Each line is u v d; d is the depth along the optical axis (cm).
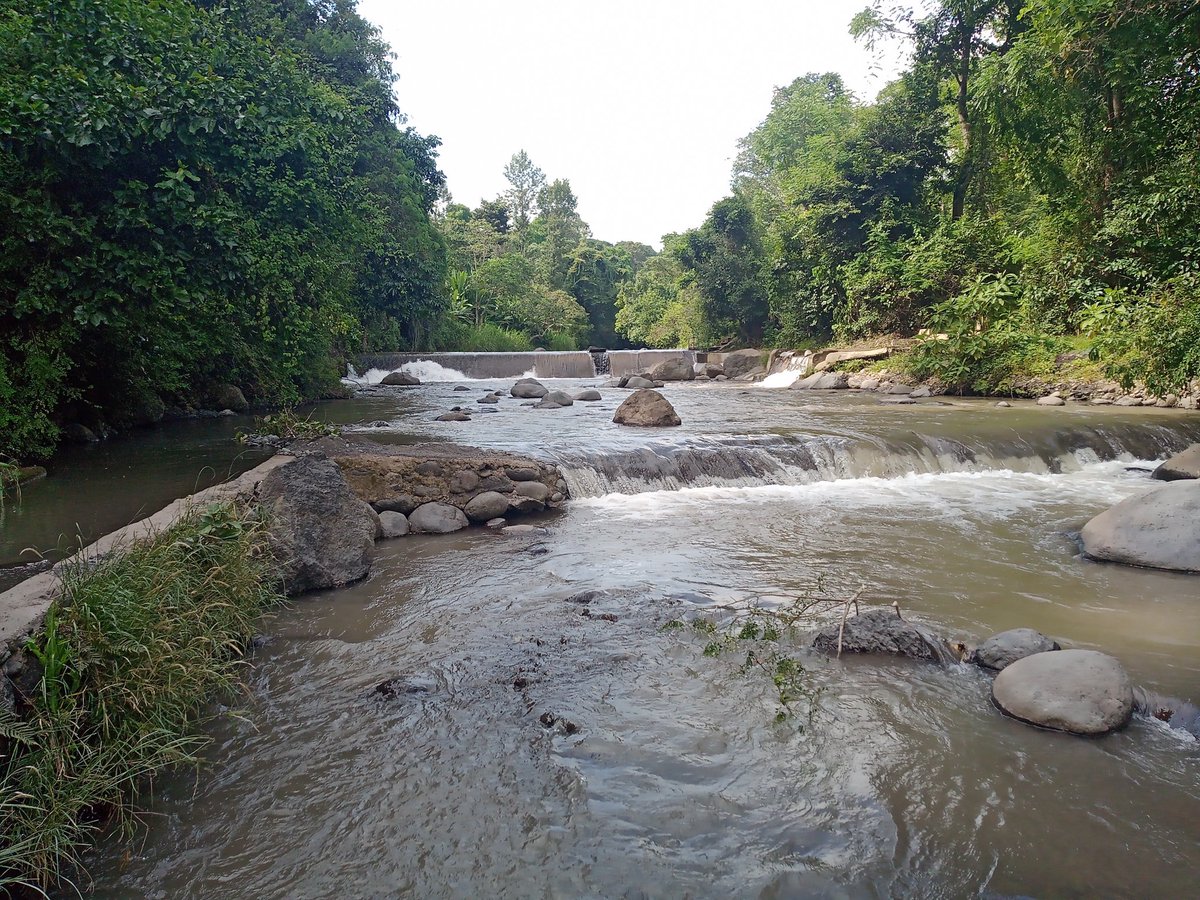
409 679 469
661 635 536
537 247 6719
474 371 3080
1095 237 2003
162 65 984
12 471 766
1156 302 1748
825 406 1816
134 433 1247
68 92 853
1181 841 316
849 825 330
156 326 1145
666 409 1384
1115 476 1155
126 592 405
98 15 958
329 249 1773
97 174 915
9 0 941
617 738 400
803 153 3656
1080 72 1912
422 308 3166
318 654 511
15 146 860
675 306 4497
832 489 1057
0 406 875
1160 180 1912
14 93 843
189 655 423
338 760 384
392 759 384
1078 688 419
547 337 5322
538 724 416
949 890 291
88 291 902
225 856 317
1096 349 1762
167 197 895
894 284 2539
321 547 649
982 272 2355
